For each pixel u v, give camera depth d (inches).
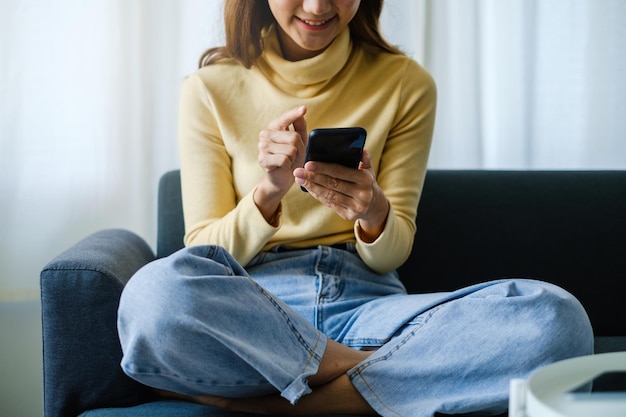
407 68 67.8
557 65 90.4
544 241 73.8
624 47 90.1
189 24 84.1
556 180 75.0
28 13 80.9
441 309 51.4
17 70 80.8
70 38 81.9
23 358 84.7
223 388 49.4
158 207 74.7
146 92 83.6
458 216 73.9
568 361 38.2
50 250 82.6
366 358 52.0
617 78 90.5
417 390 50.1
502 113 90.3
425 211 73.9
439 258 73.5
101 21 82.4
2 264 81.6
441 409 48.5
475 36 87.5
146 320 47.3
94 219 83.4
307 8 60.1
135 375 48.6
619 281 73.7
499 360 49.2
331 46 64.9
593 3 89.8
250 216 59.2
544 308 49.4
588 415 32.1
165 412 51.6
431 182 74.6
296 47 66.1
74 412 54.5
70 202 82.7
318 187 55.0
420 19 87.0
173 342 47.1
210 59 68.6
